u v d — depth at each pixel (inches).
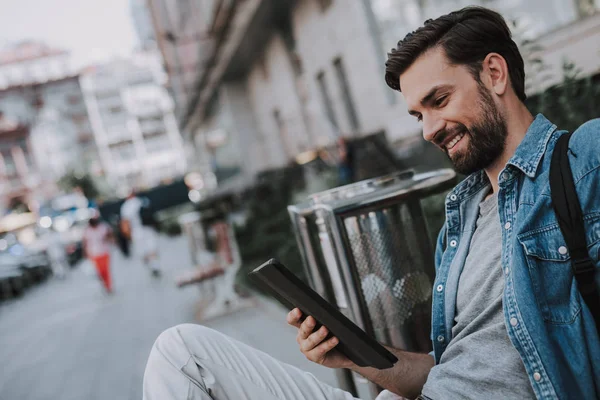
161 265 522.6
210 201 780.6
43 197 2497.5
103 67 3061.0
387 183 73.4
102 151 2982.3
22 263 787.4
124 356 208.5
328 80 487.8
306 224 77.3
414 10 300.4
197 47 832.3
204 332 56.0
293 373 57.4
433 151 286.4
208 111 1027.3
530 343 41.7
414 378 56.0
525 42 128.7
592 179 40.7
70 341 274.7
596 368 40.2
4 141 2484.0
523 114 47.8
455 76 47.0
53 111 2925.7
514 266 43.0
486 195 52.0
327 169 382.9
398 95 354.9
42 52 3321.9
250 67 748.0
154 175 3031.5
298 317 50.4
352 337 48.4
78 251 1080.8
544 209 42.6
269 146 779.4
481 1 192.7
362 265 71.6
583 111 124.5
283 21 565.3
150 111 3038.9
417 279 73.0
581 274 40.3
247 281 265.9
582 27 161.9
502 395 45.3
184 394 51.6
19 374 232.1
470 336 47.4
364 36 380.5
